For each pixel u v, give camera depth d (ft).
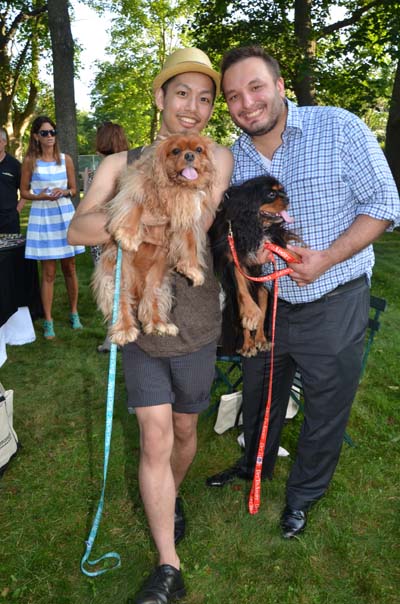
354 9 44.06
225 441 11.05
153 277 6.95
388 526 8.36
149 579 6.78
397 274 25.95
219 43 43.68
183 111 7.29
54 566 7.70
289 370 8.59
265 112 7.26
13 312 13.98
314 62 38.47
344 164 7.27
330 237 7.57
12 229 17.70
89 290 22.98
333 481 9.45
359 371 7.93
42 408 12.59
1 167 17.25
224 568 7.57
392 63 42.96
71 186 17.12
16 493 9.37
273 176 7.70
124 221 6.45
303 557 7.71
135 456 10.55
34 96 75.46
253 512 7.59
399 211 7.07
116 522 8.63
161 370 6.93
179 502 8.46
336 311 7.65
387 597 7.02
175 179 6.44
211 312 7.10
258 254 7.38
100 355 15.89
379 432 11.17
